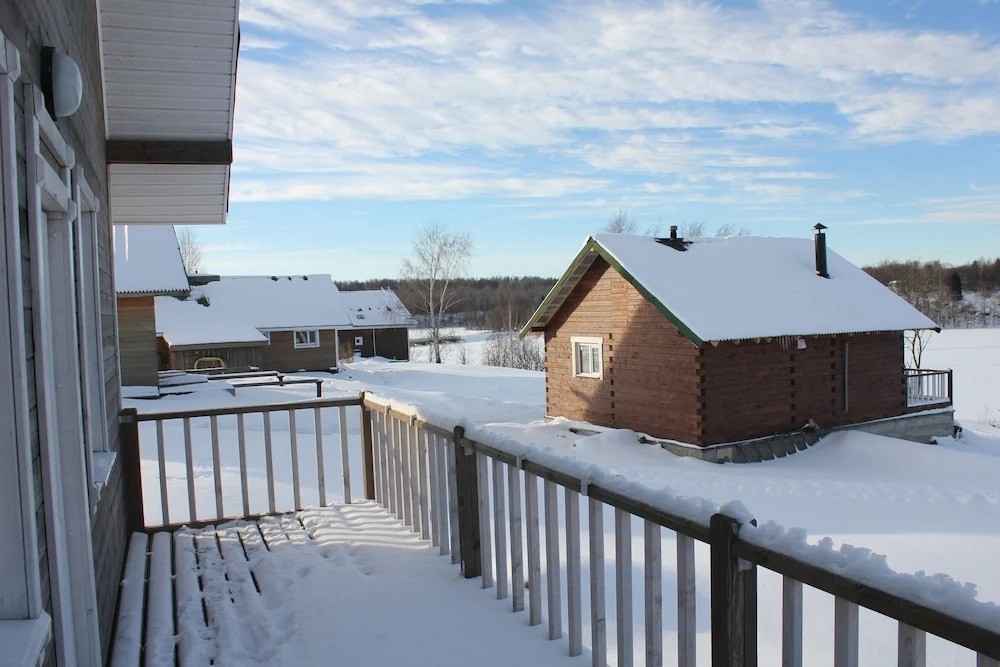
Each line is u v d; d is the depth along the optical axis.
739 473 10.53
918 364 27.83
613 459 11.57
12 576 1.56
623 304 13.55
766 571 4.54
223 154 5.33
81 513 2.35
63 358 2.41
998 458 11.07
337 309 32.28
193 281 26.36
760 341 12.60
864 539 6.32
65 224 2.44
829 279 15.57
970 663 3.36
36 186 1.77
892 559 5.71
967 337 43.75
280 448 10.24
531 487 2.89
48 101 2.10
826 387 13.61
